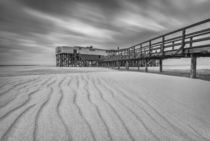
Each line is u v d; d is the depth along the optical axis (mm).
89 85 3428
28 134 1148
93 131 1236
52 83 3590
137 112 1736
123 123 1419
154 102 2150
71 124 1361
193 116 1612
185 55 6141
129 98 2361
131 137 1149
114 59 17422
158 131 1260
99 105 1970
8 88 2912
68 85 3355
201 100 2258
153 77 5449
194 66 5586
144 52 10094
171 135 1191
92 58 34219
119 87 3281
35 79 4332
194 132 1252
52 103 1988
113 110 1788
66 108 1805
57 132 1195
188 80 4648
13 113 1593
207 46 4668
